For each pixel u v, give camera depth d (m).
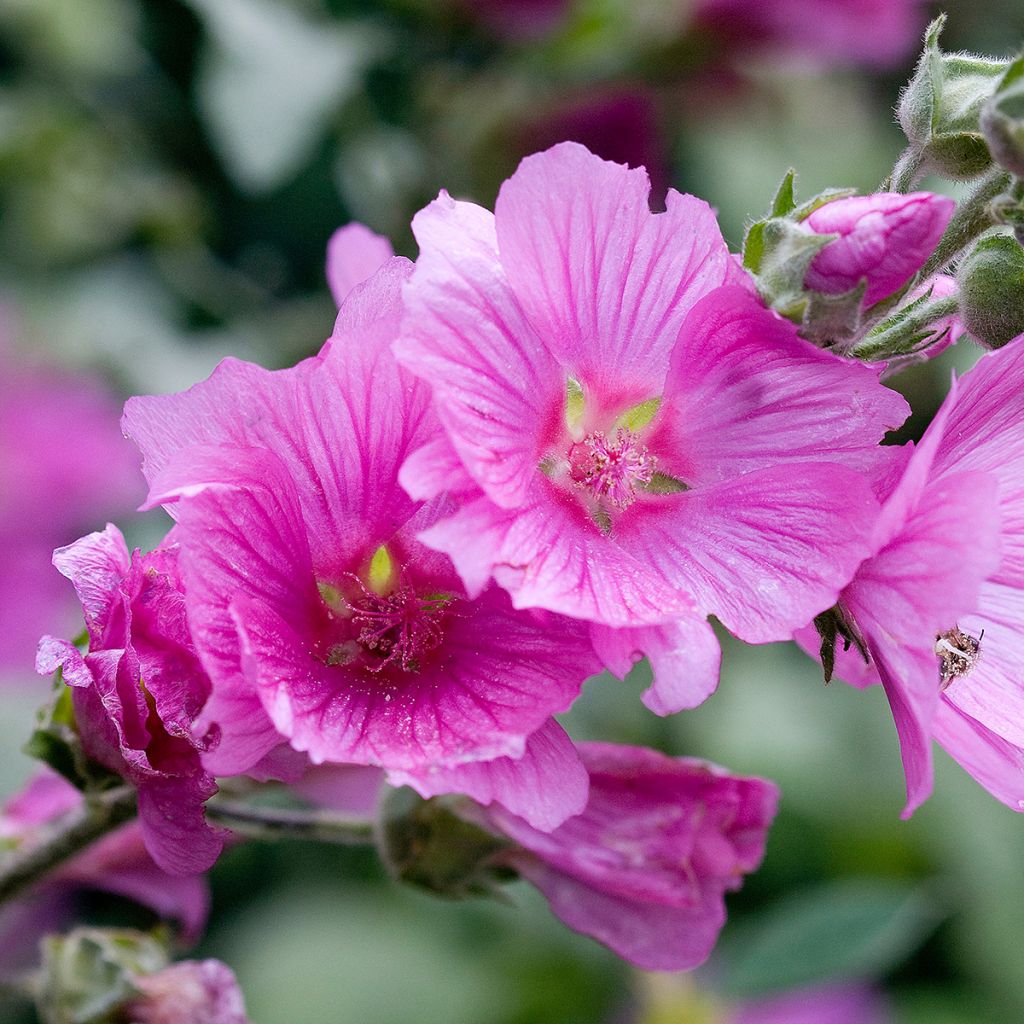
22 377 0.90
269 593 0.65
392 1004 0.94
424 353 0.65
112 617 0.65
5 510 0.88
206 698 0.65
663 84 0.93
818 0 0.91
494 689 0.65
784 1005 0.88
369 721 0.65
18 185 0.90
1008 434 0.67
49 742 0.68
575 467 0.67
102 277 0.89
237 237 0.86
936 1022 0.97
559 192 0.65
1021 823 1.00
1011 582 0.68
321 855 0.93
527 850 0.69
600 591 0.65
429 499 0.66
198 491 0.64
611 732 0.90
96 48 0.94
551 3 0.86
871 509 0.65
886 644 0.65
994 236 0.67
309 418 0.66
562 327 0.66
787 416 0.67
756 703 1.00
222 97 0.84
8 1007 0.80
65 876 0.73
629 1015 0.90
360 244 0.71
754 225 0.66
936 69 0.67
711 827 0.69
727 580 0.66
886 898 0.79
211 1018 0.70
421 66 0.86
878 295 0.65
